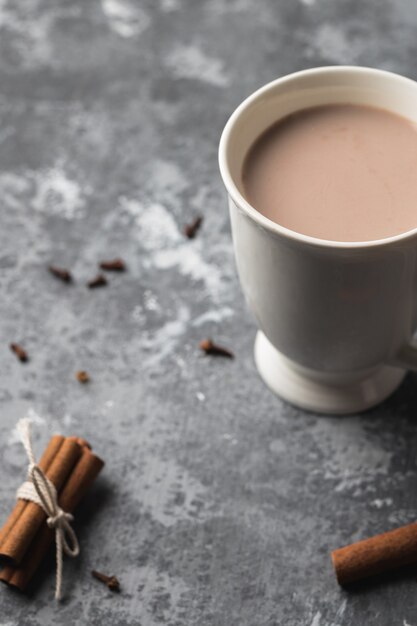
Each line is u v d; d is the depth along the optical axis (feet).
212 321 2.43
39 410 2.36
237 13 2.84
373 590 2.16
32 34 2.83
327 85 2.21
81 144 2.66
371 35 2.77
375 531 2.21
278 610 2.15
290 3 2.84
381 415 2.32
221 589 2.17
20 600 2.18
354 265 2.03
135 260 2.51
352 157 2.16
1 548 2.15
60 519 2.17
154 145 2.65
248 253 2.11
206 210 2.56
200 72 2.75
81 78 2.76
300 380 2.32
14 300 2.47
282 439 2.30
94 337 2.43
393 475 2.26
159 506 2.25
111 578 2.18
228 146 2.11
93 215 2.57
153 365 2.39
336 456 2.28
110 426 2.33
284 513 2.23
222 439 2.31
